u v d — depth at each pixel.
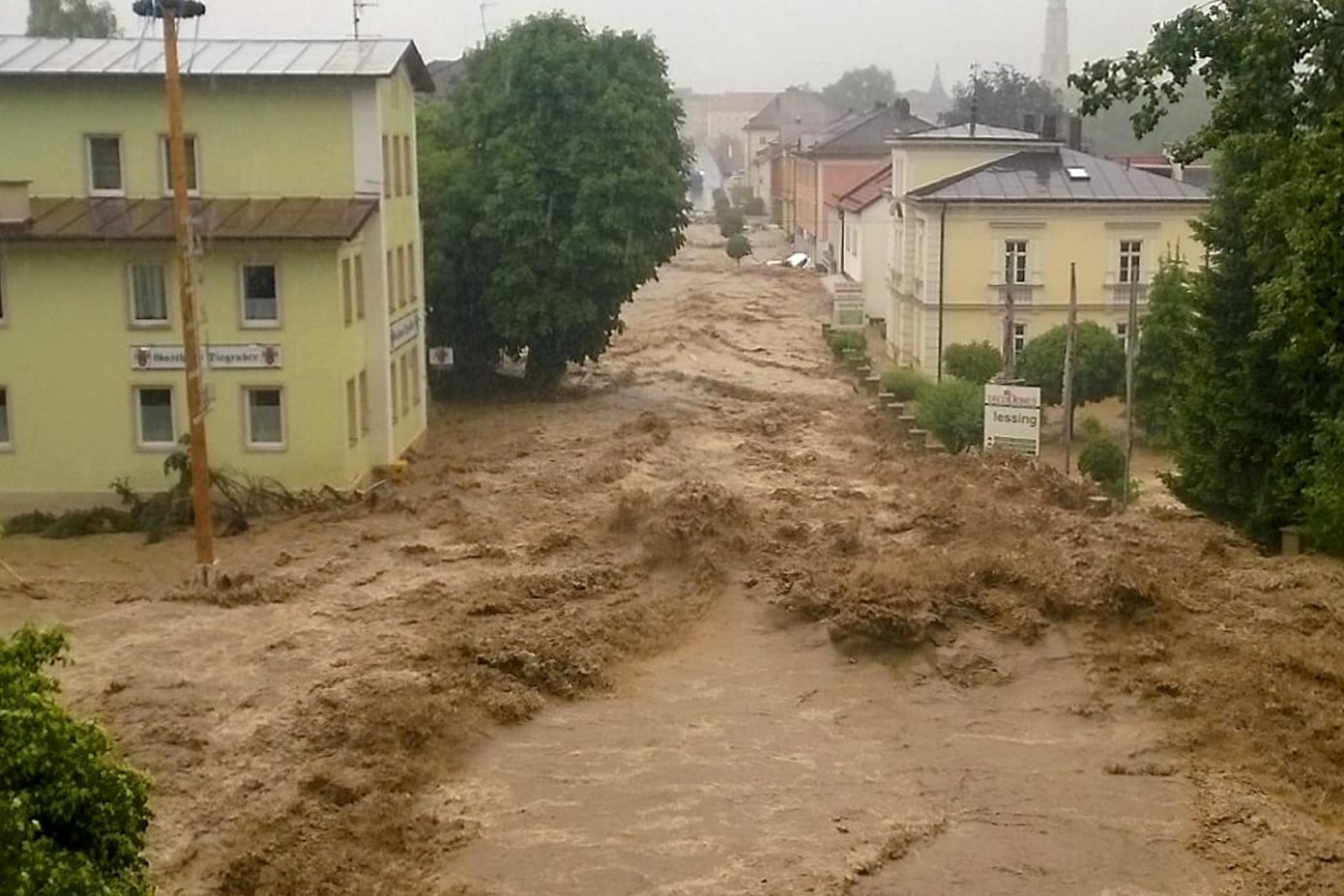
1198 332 31.59
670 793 17.28
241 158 33.97
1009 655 20.89
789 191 120.00
